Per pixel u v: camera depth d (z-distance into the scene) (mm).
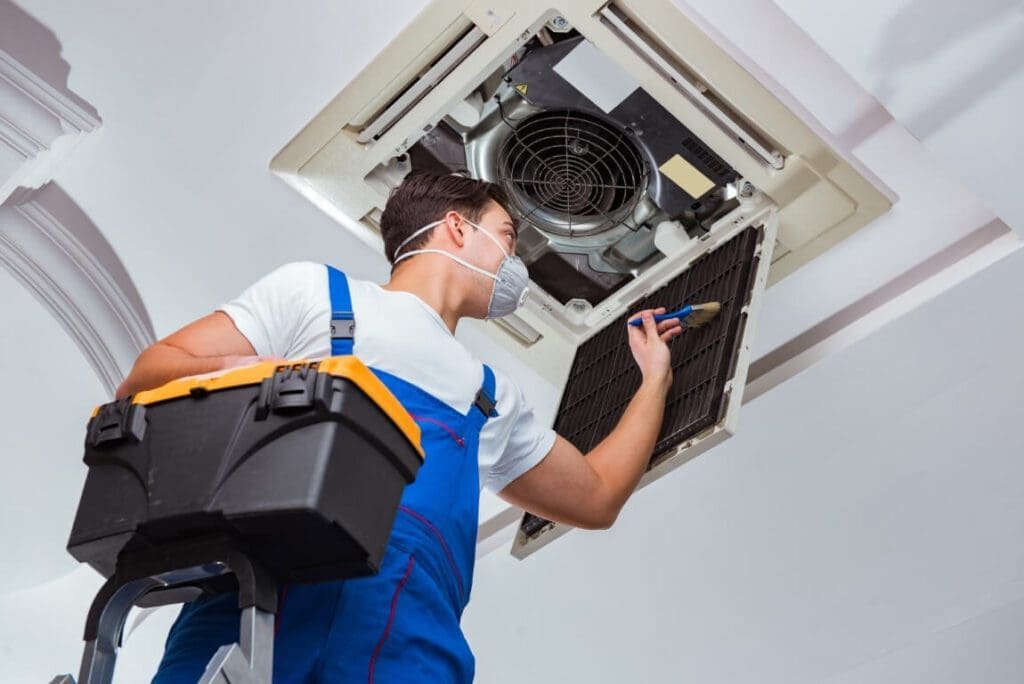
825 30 2938
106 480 1651
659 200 3490
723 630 4434
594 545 4320
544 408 4035
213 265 3828
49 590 5395
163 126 3490
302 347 2049
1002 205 3281
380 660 1790
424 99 3287
